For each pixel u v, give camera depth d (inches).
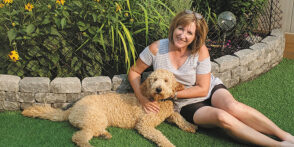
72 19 148.7
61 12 142.8
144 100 124.2
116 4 143.8
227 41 212.8
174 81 122.5
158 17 159.5
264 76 189.8
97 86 142.9
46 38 144.7
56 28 146.0
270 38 201.9
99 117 120.0
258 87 174.2
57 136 123.3
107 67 158.9
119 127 130.2
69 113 131.5
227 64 165.8
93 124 118.2
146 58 131.0
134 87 131.3
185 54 127.6
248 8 213.3
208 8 204.2
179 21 118.4
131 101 128.0
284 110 148.7
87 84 141.5
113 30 146.3
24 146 116.4
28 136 122.6
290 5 214.7
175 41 121.2
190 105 127.3
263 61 189.5
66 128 129.2
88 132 117.0
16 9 150.6
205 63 127.3
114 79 144.3
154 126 128.0
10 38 134.3
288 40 216.4
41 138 121.6
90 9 145.3
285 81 181.8
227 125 112.5
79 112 120.6
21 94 139.2
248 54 175.9
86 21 145.9
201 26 120.5
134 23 154.6
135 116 126.0
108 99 129.1
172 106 130.1
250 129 112.4
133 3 161.2
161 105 126.8
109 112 126.8
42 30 142.4
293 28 217.5
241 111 117.8
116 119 127.0
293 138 113.2
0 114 138.7
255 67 183.9
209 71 128.3
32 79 140.3
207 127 125.2
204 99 129.9
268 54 192.4
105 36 149.9
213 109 116.6
